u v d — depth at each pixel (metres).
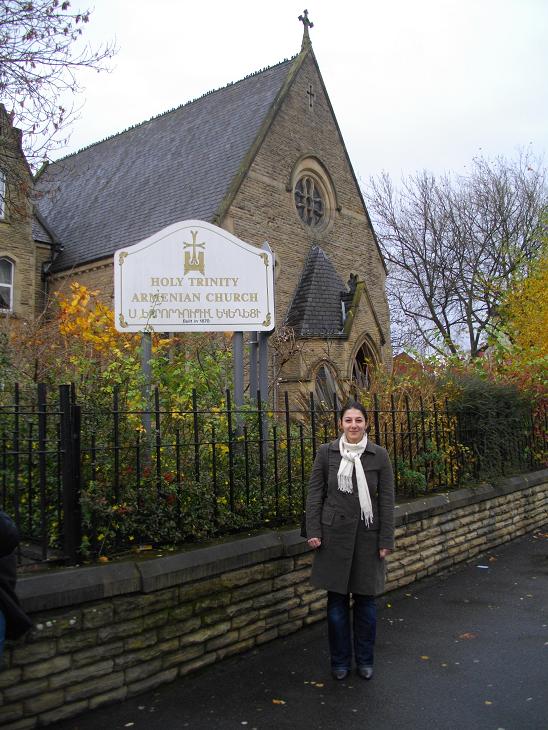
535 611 5.50
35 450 4.28
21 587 3.42
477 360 9.95
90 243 23.16
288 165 21.75
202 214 19.89
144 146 26.95
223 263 6.01
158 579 3.95
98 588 3.68
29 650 3.39
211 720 3.59
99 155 29.36
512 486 8.38
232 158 21.33
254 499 5.16
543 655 4.50
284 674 4.22
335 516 4.26
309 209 22.73
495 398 8.66
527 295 15.19
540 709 3.70
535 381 10.09
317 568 4.27
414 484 6.78
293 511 5.50
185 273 5.91
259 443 5.18
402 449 7.00
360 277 24.52
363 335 20.86
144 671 3.89
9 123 9.02
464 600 5.84
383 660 4.47
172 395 5.50
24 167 10.48
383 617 5.39
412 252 32.62
